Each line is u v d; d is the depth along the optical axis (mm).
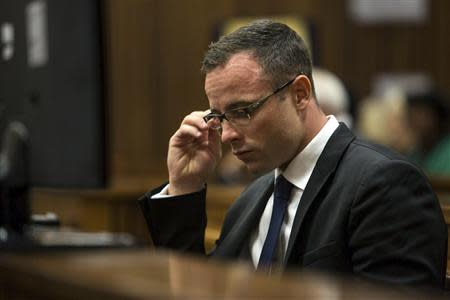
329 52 17562
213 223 8633
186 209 5336
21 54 4730
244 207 5559
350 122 10641
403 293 2307
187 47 16469
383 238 4461
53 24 4523
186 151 5414
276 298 2072
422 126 12320
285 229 4949
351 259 4594
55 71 4523
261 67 4781
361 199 4582
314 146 4934
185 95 16438
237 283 2293
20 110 4746
